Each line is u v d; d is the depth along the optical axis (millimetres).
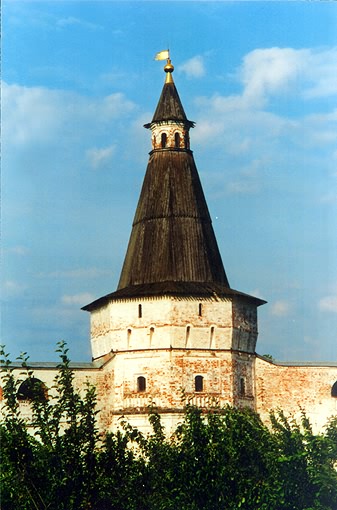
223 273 96125
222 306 93438
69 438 64188
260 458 67688
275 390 96500
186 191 96062
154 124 97500
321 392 97125
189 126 98000
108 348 95000
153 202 95938
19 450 62938
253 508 66250
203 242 95188
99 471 64625
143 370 92625
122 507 65062
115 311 94188
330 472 67188
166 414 91000
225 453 67250
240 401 93812
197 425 68562
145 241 95312
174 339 92125
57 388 68438
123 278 96438
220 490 66000
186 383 91875
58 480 62375
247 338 95438
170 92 98125
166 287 92562
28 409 89250
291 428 85750
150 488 66250
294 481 67062
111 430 93125
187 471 66062
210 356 92688
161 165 96688
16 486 62656
